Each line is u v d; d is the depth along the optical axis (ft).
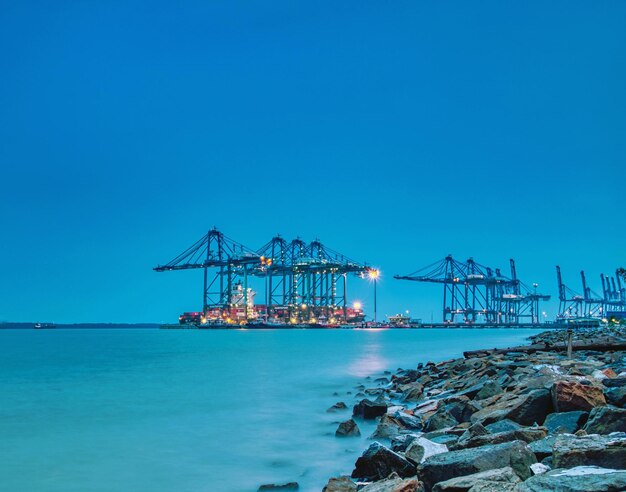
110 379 101.81
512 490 20.07
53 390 84.17
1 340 403.34
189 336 526.98
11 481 34.83
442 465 24.94
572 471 20.70
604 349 103.91
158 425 54.19
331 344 285.84
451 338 391.24
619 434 24.84
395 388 79.10
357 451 42.93
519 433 29.66
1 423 55.36
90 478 35.58
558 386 34.88
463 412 44.01
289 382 96.68
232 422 56.08
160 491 32.76
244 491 32.78
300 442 46.19
